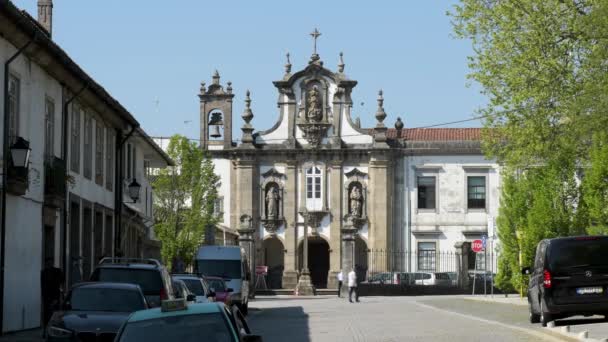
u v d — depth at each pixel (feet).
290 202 253.65
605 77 100.27
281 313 138.62
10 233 89.20
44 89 101.09
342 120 255.50
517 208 169.37
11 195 89.30
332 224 252.42
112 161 139.23
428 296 212.64
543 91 114.52
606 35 100.63
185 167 212.02
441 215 251.39
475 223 250.78
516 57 115.75
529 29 115.55
